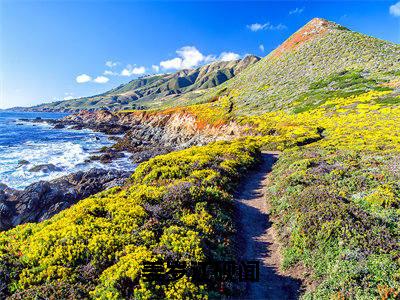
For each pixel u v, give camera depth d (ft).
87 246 38.14
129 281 32.40
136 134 338.95
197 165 82.07
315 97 245.45
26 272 35.01
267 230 55.47
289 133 166.61
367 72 257.55
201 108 319.68
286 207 58.59
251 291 37.88
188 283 32.76
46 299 30.86
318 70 304.71
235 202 65.98
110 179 132.67
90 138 310.24
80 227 42.52
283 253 46.11
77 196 115.14
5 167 160.15
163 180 72.54
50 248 38.32
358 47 310.45
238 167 92.94
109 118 488.02
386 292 31.94
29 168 158.61
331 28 387.96
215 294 34.17
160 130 321.11
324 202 52.39
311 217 48.57
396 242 40.81
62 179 128.67
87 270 35.06
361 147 105.40
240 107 299.38
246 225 57.16
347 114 188.03
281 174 84.43
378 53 282.97
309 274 40.01
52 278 34.17
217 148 119.24
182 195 55.72
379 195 53.67
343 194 57.93
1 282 33.71
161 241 40.40
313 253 42.37
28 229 46.57
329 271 38.32
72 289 32.09
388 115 165.37
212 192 60.59
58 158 189.06
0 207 97.19
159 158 89.86
